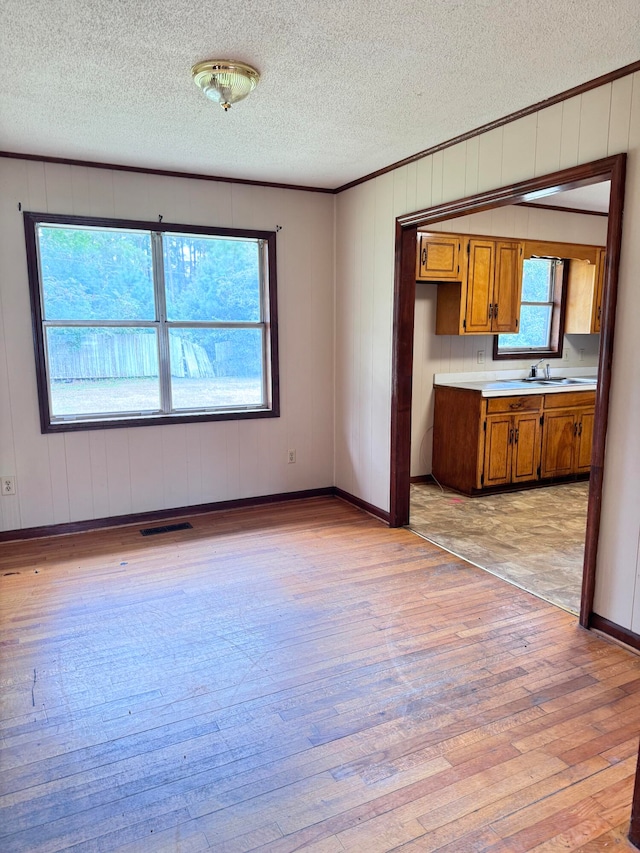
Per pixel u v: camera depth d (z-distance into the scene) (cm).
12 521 383
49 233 377
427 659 245
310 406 474
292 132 318
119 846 157
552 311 589
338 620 278
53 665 241
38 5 189
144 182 390
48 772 183
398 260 382
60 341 389
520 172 286
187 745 195
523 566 344
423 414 536
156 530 405
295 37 213
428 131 315
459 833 160
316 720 207
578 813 167
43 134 321
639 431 241
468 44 218
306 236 450
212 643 258
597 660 244
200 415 431
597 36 210
